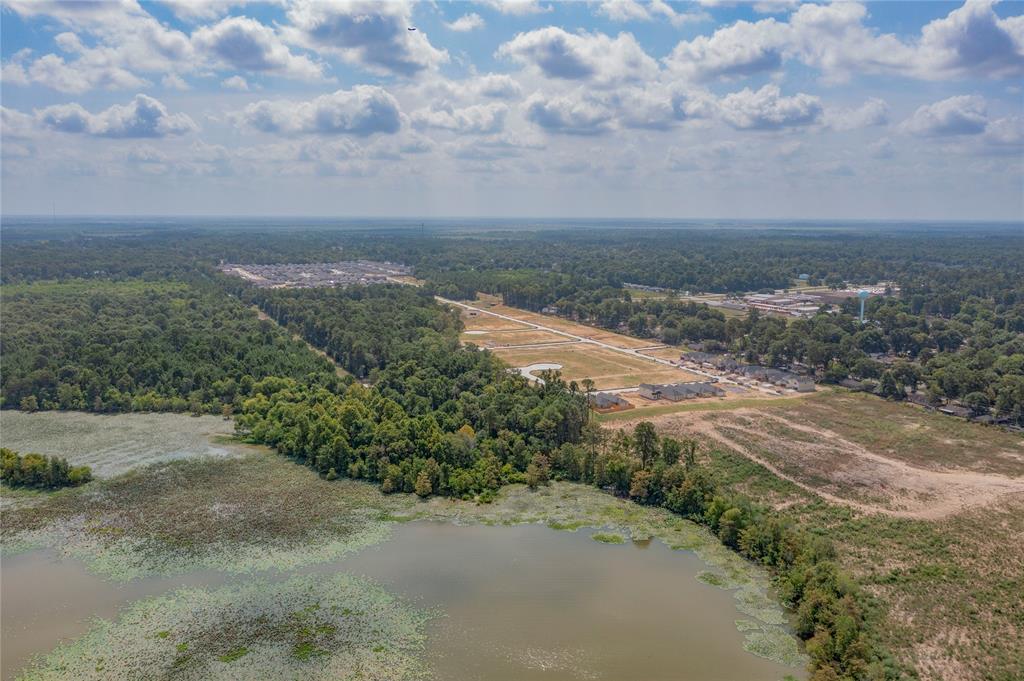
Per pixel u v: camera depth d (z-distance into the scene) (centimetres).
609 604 10331
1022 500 13412
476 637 9538
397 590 10725
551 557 11781
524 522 13175
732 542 12225
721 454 15875
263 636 9569
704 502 13238
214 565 11494
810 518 12938
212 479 15112
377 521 13188
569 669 8869
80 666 8919
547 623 9862
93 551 11950
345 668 8919
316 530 12781
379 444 15462
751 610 10212
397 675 8775
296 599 10475
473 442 15662
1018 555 11344
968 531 12219
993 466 15262
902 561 11306
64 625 9800
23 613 10069
